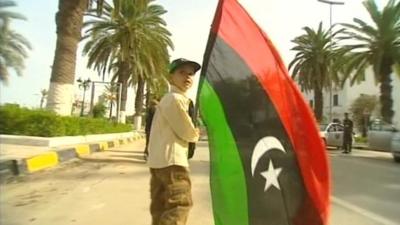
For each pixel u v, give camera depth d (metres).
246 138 3.32
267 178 3.31
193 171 11.67
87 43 37.97
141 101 47.59
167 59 41.34
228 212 3.23
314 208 3.29
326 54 43.53
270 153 3.34
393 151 18.33
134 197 7.60
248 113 3.35
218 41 3.37
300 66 45.28
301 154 3.35
